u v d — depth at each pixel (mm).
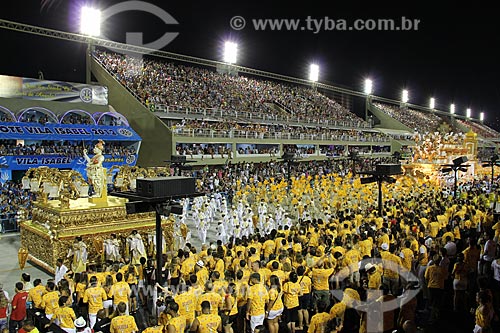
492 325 10812
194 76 54594
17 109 34531
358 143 64000
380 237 13961
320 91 85625
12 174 32500
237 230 19875
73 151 33625
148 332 8570
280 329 11016
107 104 42031
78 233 16781
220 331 9562
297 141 52281
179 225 21375
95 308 10445
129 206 11812
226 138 43656
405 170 43625
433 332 10727
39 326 10297
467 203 21953
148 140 40406
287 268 11430
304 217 23922
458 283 11828
